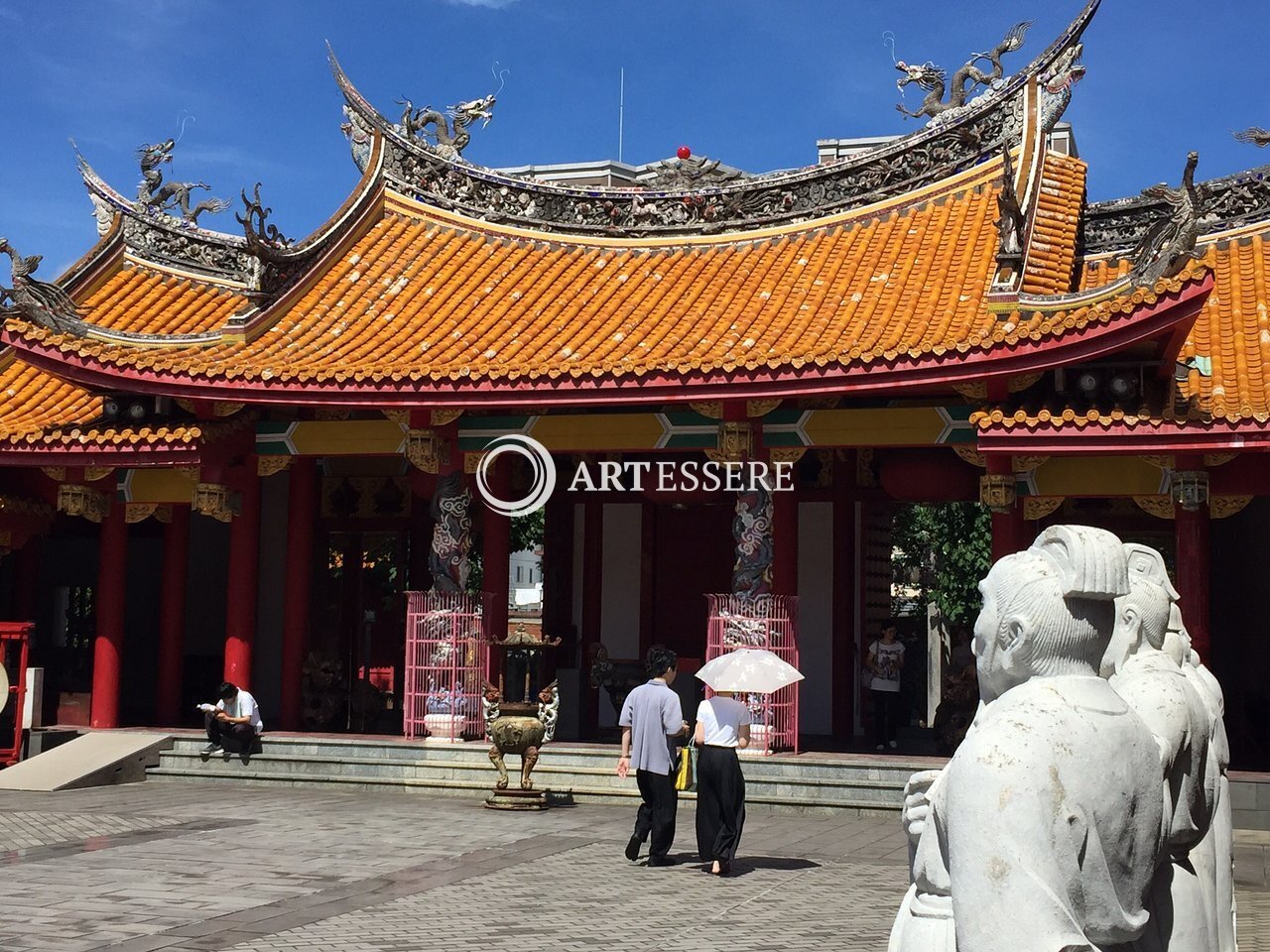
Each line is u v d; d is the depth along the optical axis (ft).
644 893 47.70
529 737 70.49
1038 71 86.89
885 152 90.84
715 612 78.59
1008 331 68.13
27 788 75.41
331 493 106.11
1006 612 16.14
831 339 75.87
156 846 56.44
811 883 50.37
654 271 91.97
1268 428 65.72
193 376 80.33
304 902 44.86
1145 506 73.36
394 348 83.87
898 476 79.66
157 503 89.66
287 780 79.82
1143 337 66.33
